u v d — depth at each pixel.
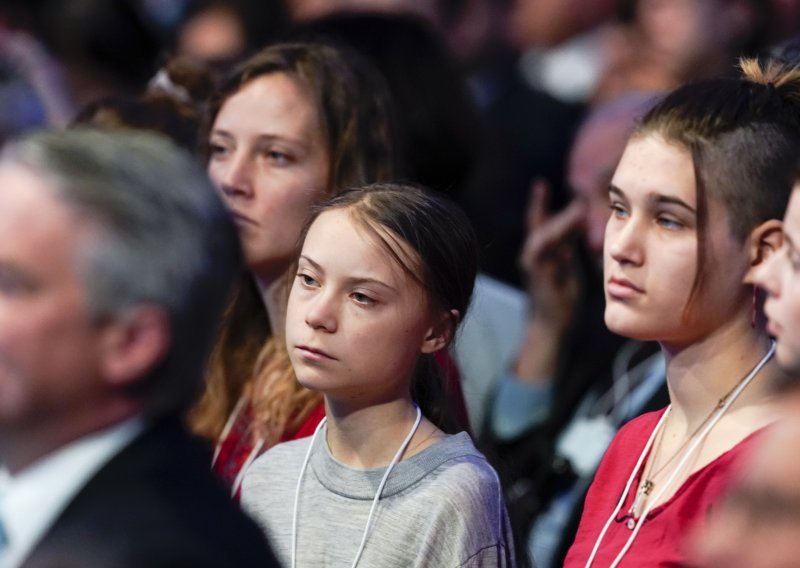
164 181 3.77
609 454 5.33
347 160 6.61
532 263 8.84
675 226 4.71
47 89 10.52
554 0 14.33
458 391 5.95
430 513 5.05
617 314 4.80
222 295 3.93
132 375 3.76
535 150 11.87
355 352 5.05
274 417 6.24
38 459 3.82
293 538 5.30
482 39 14.38
